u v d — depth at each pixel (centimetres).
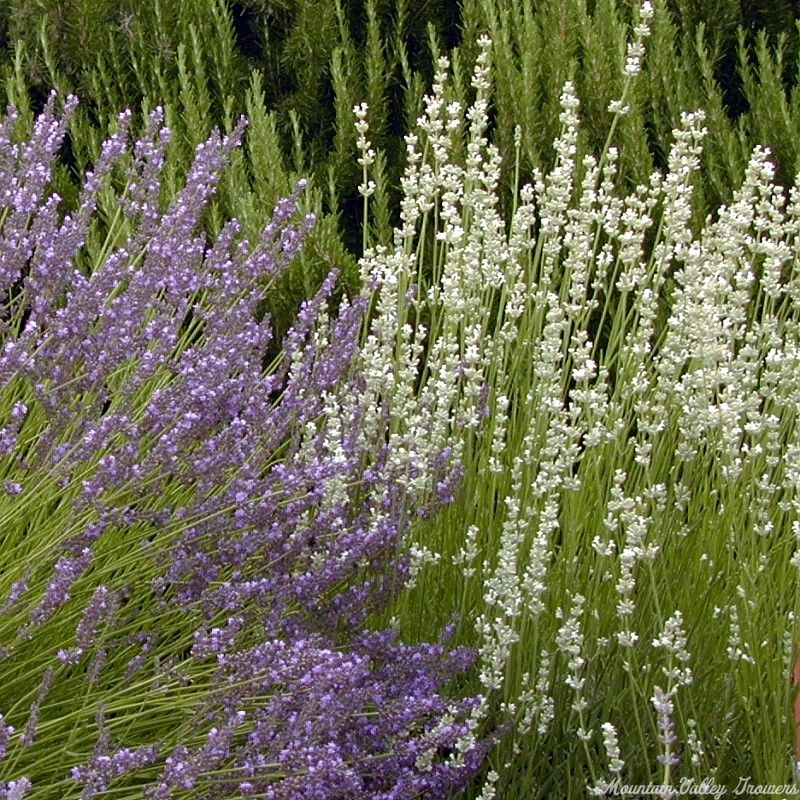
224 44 644
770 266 405
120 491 331
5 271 329
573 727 387
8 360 317
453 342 407
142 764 299
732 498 368
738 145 619
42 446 328
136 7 652
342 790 320
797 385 383
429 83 675
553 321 393
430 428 419
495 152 444
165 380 398
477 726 364
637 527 341
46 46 624
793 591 380
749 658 349
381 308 404
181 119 629
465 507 420
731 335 398
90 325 341
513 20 662
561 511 428
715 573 388
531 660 378
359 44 689
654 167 640
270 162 582
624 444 421
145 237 379
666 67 629
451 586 417
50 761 335
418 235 621
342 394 406
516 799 383
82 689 346
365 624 404
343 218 651
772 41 677
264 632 358
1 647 309
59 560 331
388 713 336
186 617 374
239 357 361
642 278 429
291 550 355
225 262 387
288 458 379
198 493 344
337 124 639
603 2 631
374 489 394
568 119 429
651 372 455
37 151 366
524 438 396
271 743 306
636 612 392
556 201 430
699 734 372
